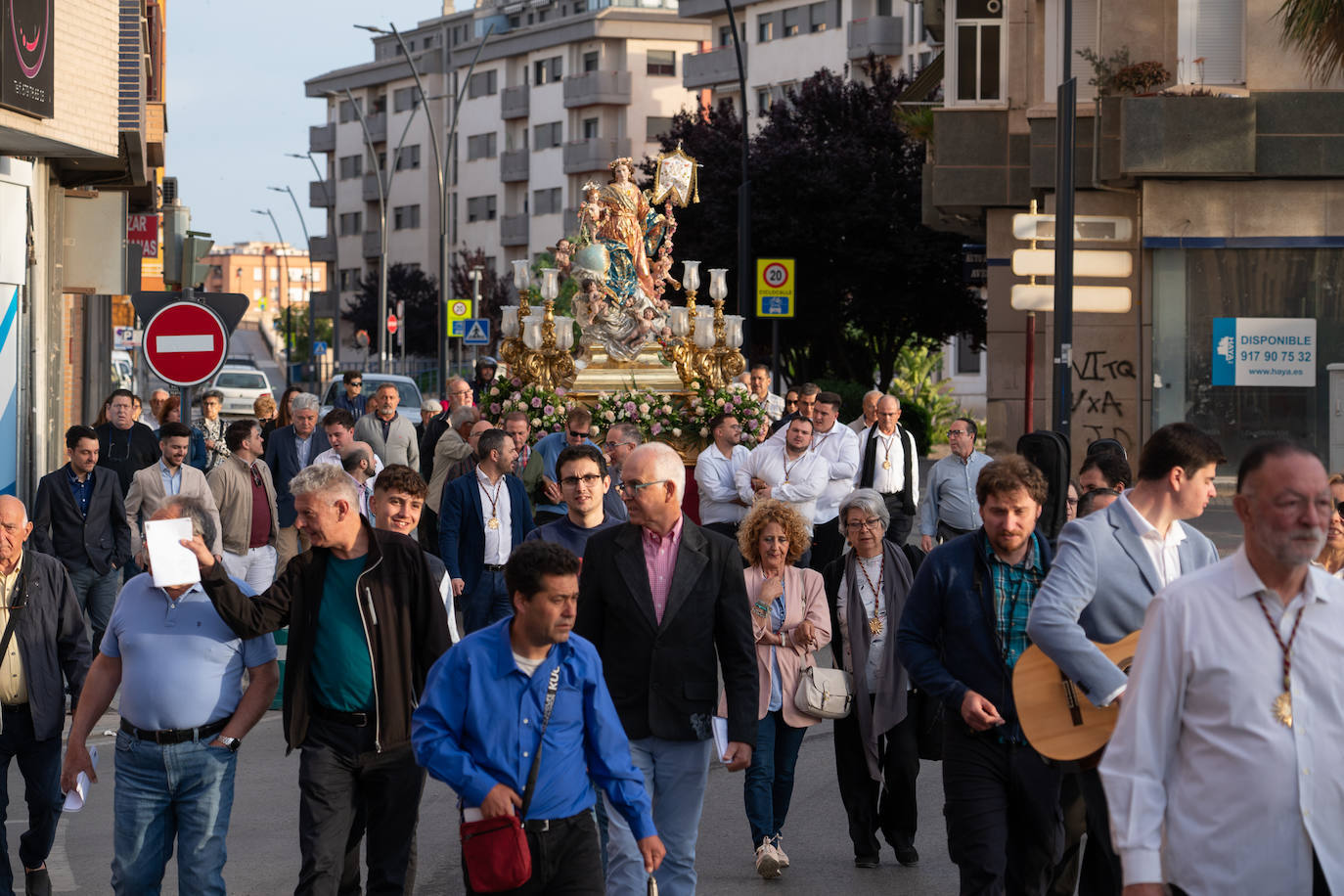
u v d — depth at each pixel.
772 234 48.28
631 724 7.52
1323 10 23.25
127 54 20.64
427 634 7.62
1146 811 4.92
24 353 18.98
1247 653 4.89
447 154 52.56
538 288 22.67
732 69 89.56
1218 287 27.98
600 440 21.47
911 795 9.41
